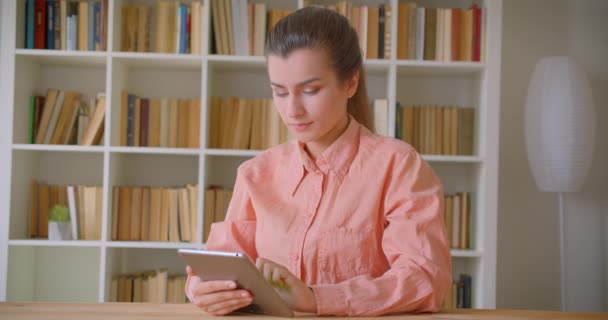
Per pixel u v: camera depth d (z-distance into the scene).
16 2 2.98
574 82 2.93
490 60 2.98
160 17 3.09
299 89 1.25
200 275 1.14
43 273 3.33
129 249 3.33
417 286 1.17
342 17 1.33
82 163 3.34
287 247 1.36
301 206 1.38
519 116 3.37
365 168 1.36
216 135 3.12
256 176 1.46
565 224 3.39
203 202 2.98
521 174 3.37
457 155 3.12
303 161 1.38
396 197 1.31
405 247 1.25
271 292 1.04
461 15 3.05
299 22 1.26
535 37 3.38
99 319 1.05
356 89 1.44
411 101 3.34
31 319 1.05
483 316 1.15
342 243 1.33
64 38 3.06
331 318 1.10
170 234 3.06
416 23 3.06
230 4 3.04
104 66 3.30
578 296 3.38
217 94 3.34
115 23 3.04
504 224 3.36
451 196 3.12
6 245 2.93
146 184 3.34
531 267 3.36
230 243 1.47
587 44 3.38
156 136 3.11
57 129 3.10
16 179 3.03
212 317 1.09
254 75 3.35
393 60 2.98
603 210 3.38
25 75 3.11
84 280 3.35
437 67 3.04
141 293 3.07
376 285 1.16
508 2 3.39
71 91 3.13
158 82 3.35
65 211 3.03
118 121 3.08
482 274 2.94
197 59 3.00
